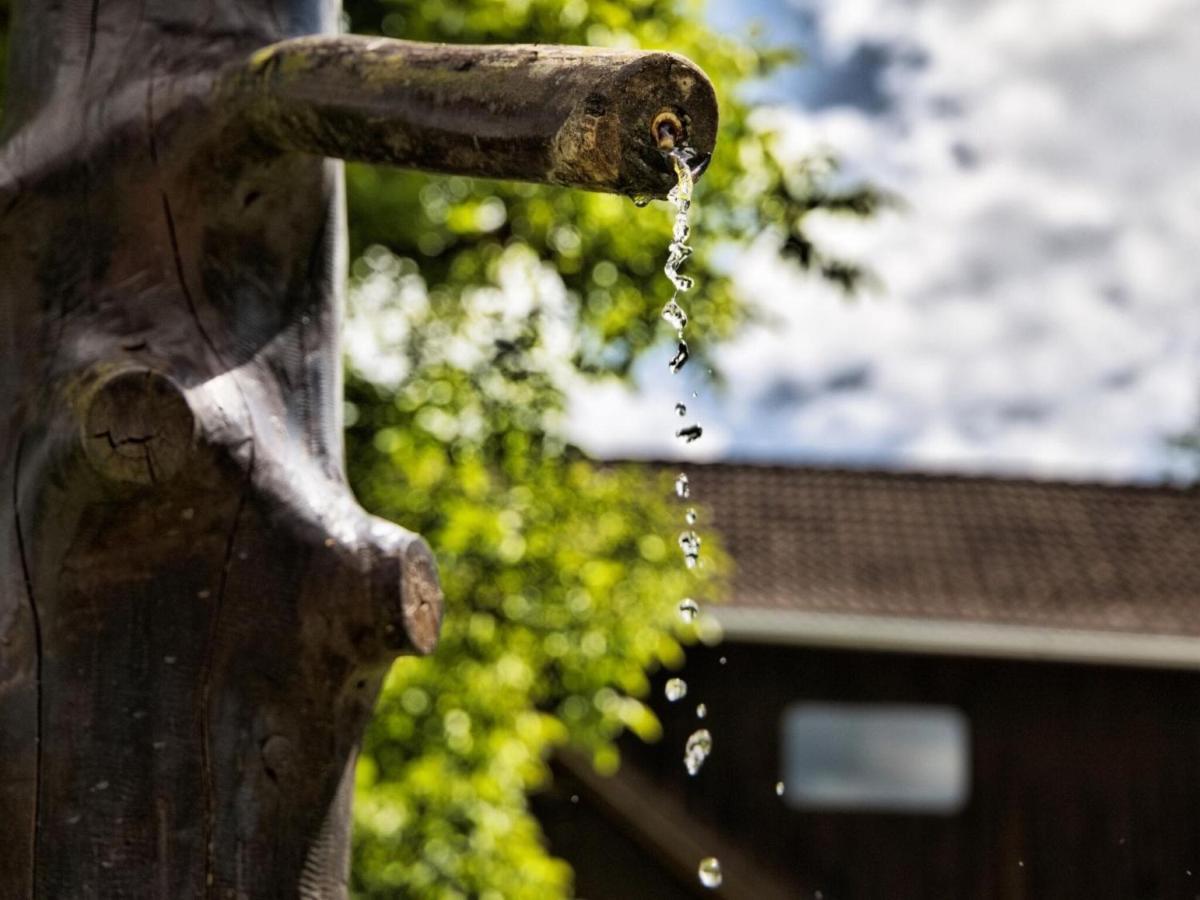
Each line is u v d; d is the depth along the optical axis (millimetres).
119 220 2047
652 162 1703
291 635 1955
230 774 1938
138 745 1921
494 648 6996
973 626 12828
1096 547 14219
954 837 13125
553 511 7457
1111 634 12875
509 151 1737
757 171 7457
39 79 2162
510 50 1783
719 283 7469
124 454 1913
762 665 13125
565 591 7355
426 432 6863
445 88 1781
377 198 6355
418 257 7102
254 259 2086
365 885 6746
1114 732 13203
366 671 1974
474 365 7125
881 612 12898
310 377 2100
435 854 6730
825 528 14086
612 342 7414
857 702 13156
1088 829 13133
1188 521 14781
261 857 1939
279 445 2018
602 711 7723
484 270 7156
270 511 1974
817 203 7777
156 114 2062
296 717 1957
